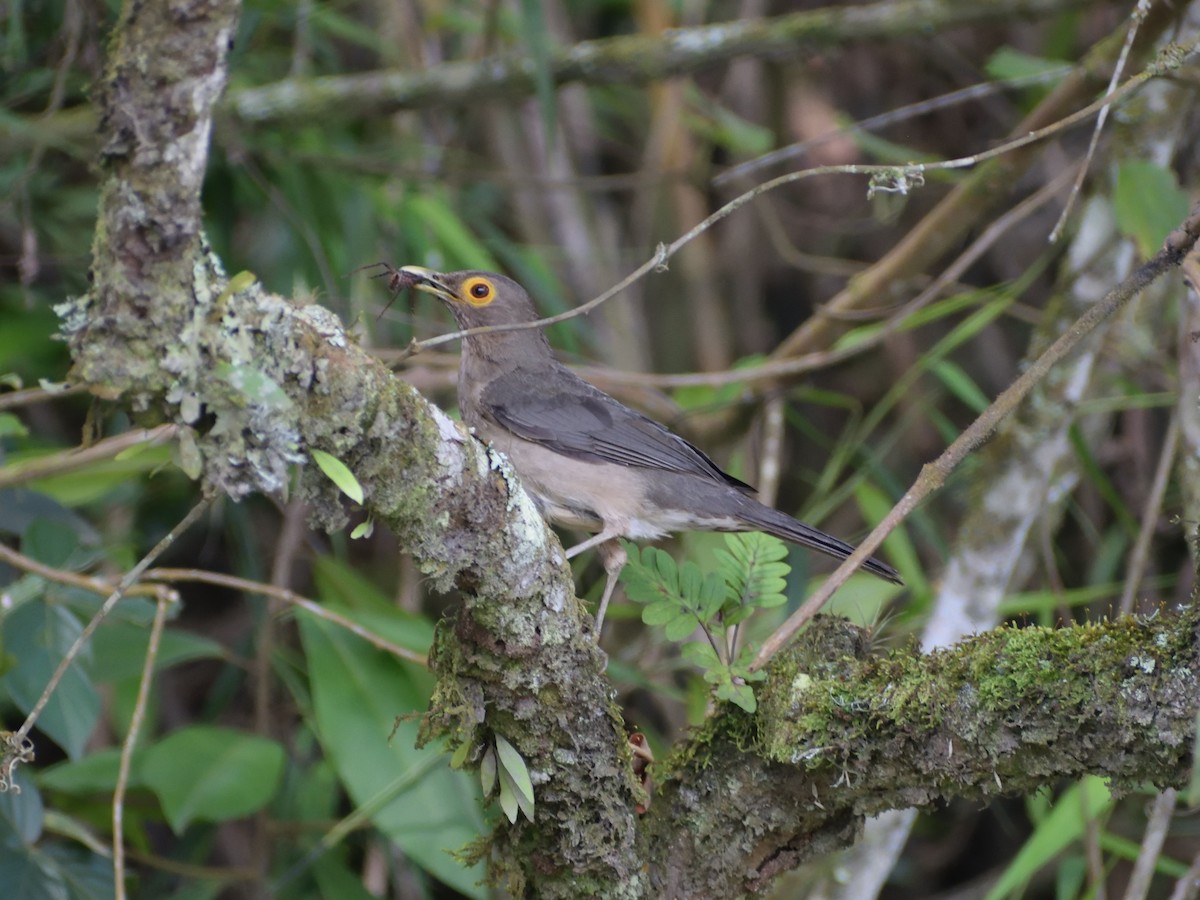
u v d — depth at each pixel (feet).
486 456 18.66
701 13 51.85
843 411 51.62
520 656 19.63
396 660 31.78
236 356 15.87
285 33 44.24
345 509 17.94
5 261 36.60
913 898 46.73
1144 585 38.78
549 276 44.01
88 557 29.07
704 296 53.52
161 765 30.83
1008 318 51.03
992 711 18.21
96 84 14.87
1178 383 33.58
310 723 33.71
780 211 53.11
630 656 40.24
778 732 20.04
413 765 30.55
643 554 21.99
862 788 19.79
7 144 35.83
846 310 39.32
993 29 51.03
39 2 35.65
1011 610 35.70
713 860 21.29
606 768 20.54
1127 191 29.58
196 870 34.19
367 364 17.15
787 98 53.62
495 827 21.40
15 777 28.35
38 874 28.35
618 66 38.58
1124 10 44.42
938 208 37.01
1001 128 50.88
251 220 44.11
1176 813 32.55
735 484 34.01
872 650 21.61
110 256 15.17
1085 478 42.88
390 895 41.83
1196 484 30.50
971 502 34.60
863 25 37.47
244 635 41.01
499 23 45.32
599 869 20.77
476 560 18.79
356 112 38.52
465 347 35.24
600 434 33.01
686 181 42.32
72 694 27.55
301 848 36.35
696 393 43.65
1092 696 17.60
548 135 33.12
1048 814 34.81
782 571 21.95
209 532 41.29
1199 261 21.65
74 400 40.63
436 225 40.50
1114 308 21.85
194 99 14.64
